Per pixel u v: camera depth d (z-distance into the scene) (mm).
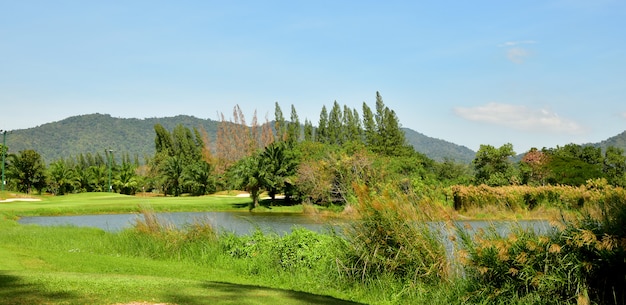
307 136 119750
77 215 41688
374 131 96875
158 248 14656
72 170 91500
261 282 11219
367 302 9445
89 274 8969
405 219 10148
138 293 7445
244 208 51156
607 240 7719
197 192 83875
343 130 108938
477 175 56125
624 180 46312
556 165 49938
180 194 85812
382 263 10195
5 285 7441
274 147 53688
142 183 97188
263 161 52125
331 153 49000
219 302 7164
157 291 7668
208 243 14500
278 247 12586
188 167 84688
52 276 8328
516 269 8477
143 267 12086
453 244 9641
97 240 16500
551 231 8719
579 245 7957
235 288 8414
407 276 9836
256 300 7488
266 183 51125
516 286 8555
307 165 49031
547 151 64062
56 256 12719
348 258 10672
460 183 52062
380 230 10281
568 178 48188
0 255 12102
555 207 10320
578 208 9258
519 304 8172
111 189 92875
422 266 9734
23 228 21141
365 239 10422
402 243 10055
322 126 114938
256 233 14203
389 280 9922
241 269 12547
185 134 118938
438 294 9094
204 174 82938
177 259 14211
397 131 89688
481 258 8875
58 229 20562
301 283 11000
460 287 9023
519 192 19656
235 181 53594
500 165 54531
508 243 8609
